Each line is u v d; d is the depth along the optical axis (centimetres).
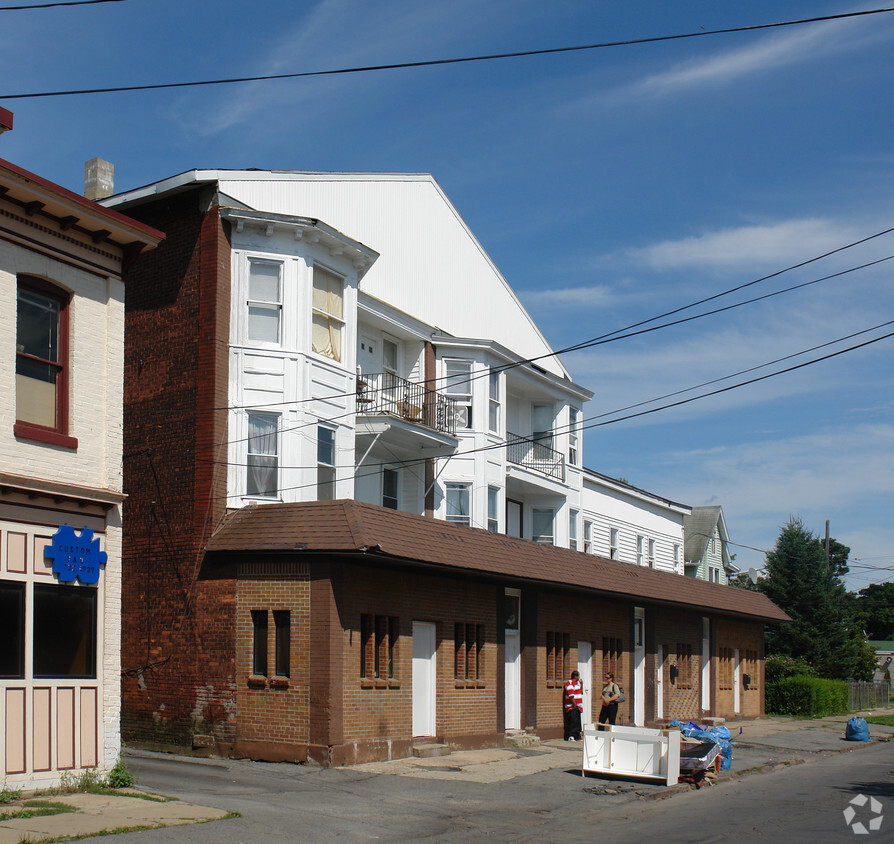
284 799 1627
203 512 2223
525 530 3609
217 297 2309
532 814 1630
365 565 2148
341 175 2997
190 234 2370
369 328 2925
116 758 1612
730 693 4078
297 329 2386
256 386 2331
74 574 1564
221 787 1702
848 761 2658
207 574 2192
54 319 1608
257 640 2122
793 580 5819
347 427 2520
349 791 1750
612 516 4272
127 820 1334
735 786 2062
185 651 2194
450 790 1819
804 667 5066
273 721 2058
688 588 3722
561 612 2966
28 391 1552
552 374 3534
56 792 1497
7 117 1520
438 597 2391
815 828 1498
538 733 2781
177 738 2170
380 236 3119
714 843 1368
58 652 1545
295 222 2377
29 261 1552
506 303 3684
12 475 1468
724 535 6166
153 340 2378
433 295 3316
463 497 3058
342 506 2117
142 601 2275
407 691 2244
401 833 1431
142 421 2361
